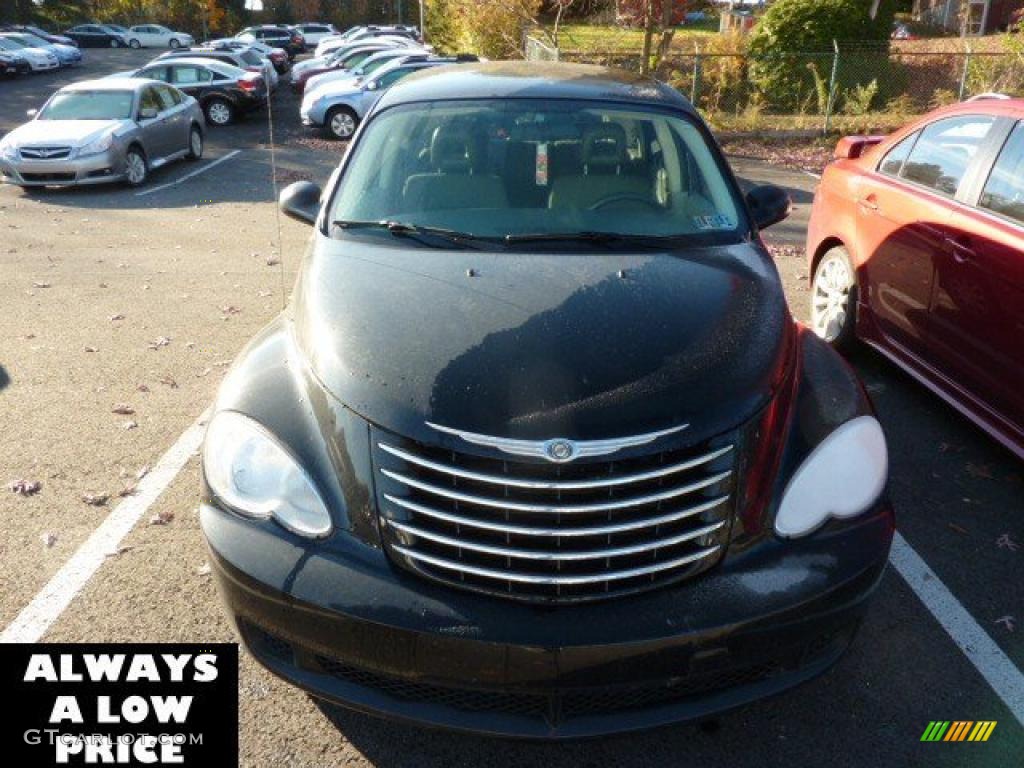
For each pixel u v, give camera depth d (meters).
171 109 14.95
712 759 2.62
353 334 2.63
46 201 12.10
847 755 2.63
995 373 4.05
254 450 2.53
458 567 2.30
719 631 2.30
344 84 19.72
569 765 2.60
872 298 5.21
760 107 17.17
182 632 3.09
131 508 3.90
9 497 3.98
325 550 2.38
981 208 4.30
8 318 6.61
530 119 3.79
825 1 17.34
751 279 3.05
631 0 17.84
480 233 3.29
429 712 2.37
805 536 2.47
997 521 3.89
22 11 57.47
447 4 25.19
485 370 2.42
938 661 3.03
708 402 2.40
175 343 6.08
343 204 3.54
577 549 2.28
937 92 16.69
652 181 3.58
